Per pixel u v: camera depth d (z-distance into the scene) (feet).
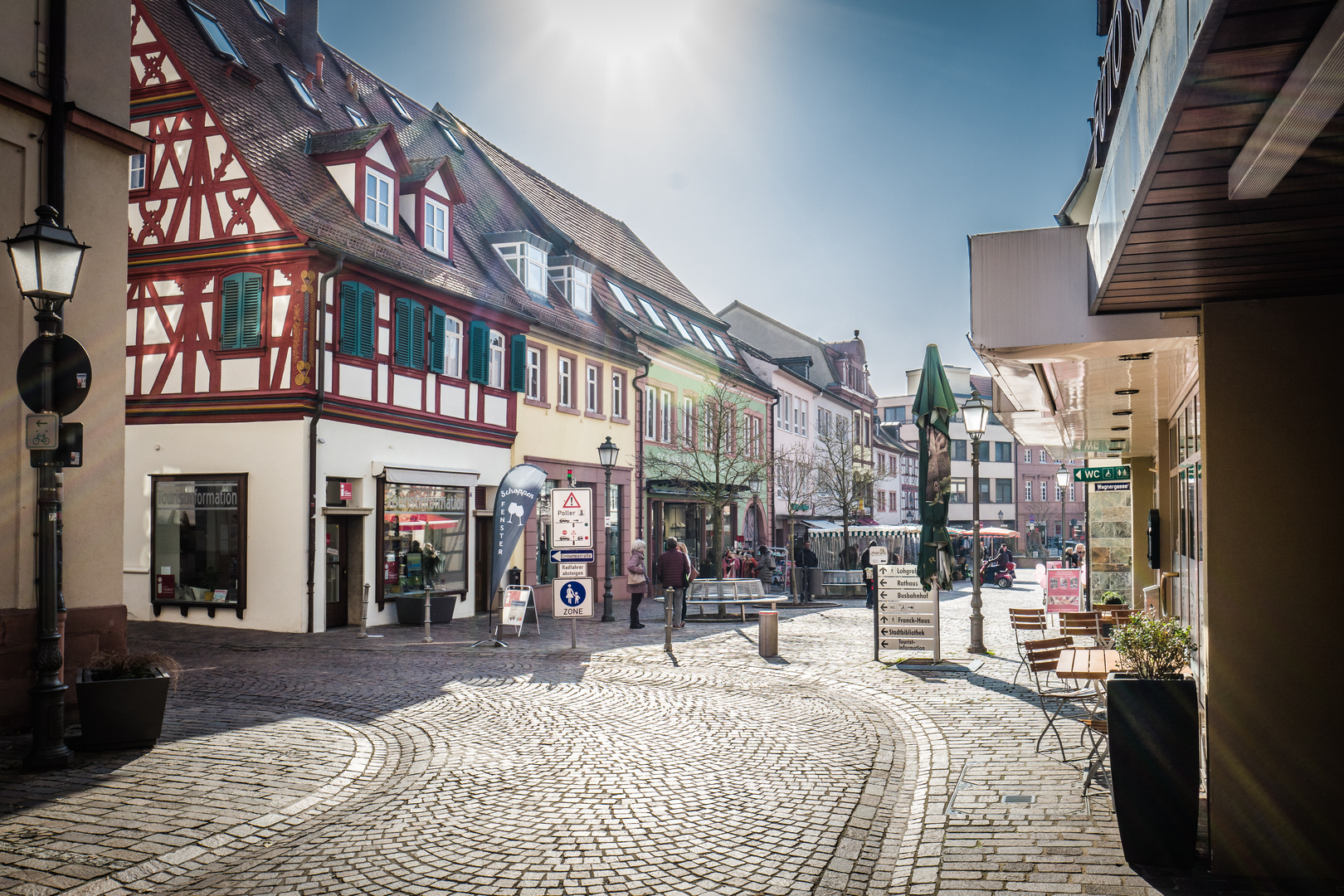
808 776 24.93
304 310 56.85
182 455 59.36
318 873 17.70
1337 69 8.64
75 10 31.42
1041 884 16.80
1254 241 14.32
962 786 23.03
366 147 64.80
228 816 20.81
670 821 20.94
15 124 29.50
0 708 28.43
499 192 98.58
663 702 35.68
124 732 26.61
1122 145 13.58
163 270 60.08
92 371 31.78
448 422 69.41
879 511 207.51
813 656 48.78
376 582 62.03
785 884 17.31
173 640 52.42
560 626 65.00
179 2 67.10
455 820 20.99
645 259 126.72
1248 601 18.02
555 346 84.74
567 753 27.40
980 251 21.34
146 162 61.11
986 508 281.74
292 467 56.54
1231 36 8.33
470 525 72.28
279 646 50.90
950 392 46.09
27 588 29.37
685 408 111.24
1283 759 17.61
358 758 26.40
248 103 64.75
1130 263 15.67
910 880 17.04
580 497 51.67
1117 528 69.31
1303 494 17.93
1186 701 17.84
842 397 175.63
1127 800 17.90
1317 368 17.95
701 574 105.09
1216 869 17.46
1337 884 16.96
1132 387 31.45
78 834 19.47
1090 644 37.52
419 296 66.90
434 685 39.17
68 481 31.01
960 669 43.78
